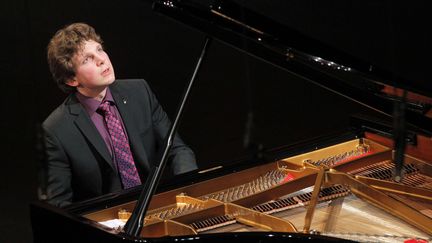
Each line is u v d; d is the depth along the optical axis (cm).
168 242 859
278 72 1898
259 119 1881
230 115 1878
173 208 1056
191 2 967
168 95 1866
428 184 1116
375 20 1978
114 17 1805
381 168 1173
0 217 1606
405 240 971
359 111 1906
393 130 1173
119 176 1257
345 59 983
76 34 1210
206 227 1007
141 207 902
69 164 1234
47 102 1795
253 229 998
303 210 1073
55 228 938
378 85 995
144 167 1271
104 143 1241
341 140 1223
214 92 1888
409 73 1986
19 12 1752
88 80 1212
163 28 1831
